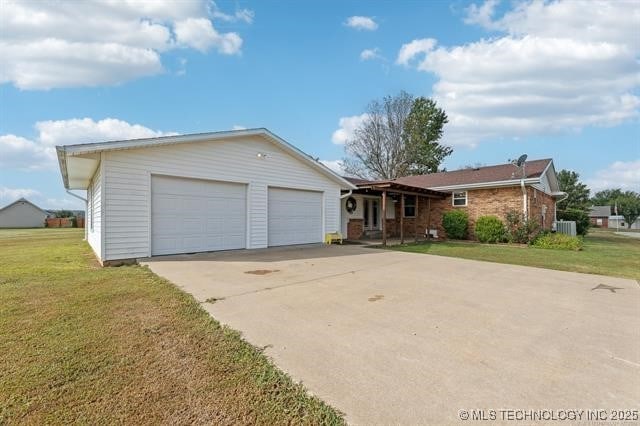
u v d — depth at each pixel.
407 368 2.69
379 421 2.01
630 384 2.46
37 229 36.25
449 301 4.70
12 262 8.29
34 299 4.54
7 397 2.24
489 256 9.82
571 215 23.02
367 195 16.28
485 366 2.73
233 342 3.17
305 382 2.47
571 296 5.04
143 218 8.22
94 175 11.10
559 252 11.10
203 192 9.46
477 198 15.92
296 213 12.12
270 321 3.79
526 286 5.71
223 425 2.00
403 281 6.02
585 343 3.23
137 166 8.11
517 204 14.63
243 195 10.45
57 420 2.02
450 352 3.00
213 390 2.36
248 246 10.46
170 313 3.98
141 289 5.10
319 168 12.62
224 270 6.88
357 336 3.36
